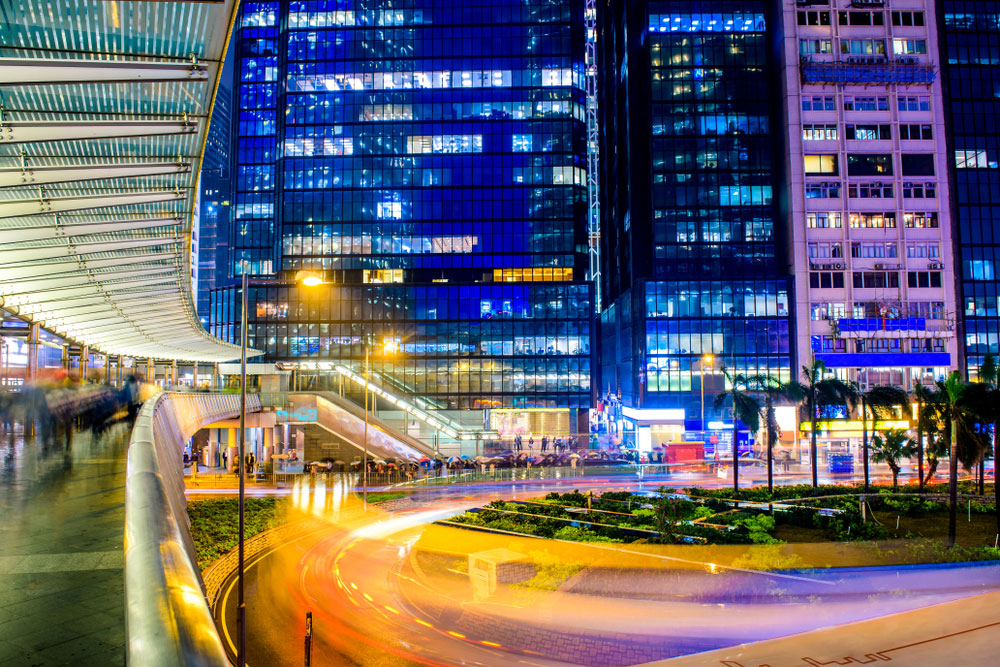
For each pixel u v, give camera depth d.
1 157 15.74
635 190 83.31
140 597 3.18
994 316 77.00
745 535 28.86
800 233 76.19
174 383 66.19
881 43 77.56
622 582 23.39
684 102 79.94
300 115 90.38
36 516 11.54
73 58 12.49
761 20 80.38
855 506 35.91
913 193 76.56
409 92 90.44
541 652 19.88
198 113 15.29
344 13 90.50
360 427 65.06
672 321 76.81
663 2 80.50
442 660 19.17
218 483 52.03
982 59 79.38
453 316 87.88
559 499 39.59
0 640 6.36
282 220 89.81
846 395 44.31
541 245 89.69
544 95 90.44
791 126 76.88
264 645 19.92
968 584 23.00
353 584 26.53
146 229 23.36
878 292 75.81
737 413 42.38
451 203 90.00
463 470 59.62
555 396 87.00
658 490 42.72
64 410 23.88
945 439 40.12
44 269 24.97
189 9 11.37
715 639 19.38
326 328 88.19
